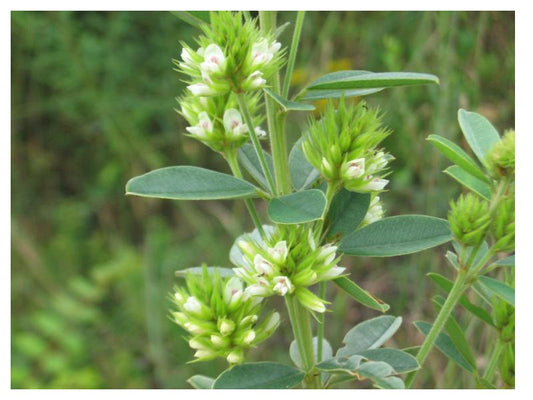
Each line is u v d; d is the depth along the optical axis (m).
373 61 0.42
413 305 0.36
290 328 0.40
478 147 0.17
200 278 0.18
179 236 0.51
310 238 0.16
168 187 0.15
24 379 0.42
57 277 0.50
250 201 0.17
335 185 0.17
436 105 0.35
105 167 0.56
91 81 0.53
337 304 0.37
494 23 0.35
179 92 0.52
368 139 0.16
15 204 0.55
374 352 0.17
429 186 0.35
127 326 0.46
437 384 0.29
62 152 0.56
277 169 0.17
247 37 0.16
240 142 0.18
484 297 0.19
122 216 0.54
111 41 0.53
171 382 0.41
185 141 0.51
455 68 0.34
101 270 0.47
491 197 0.17
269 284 0.16
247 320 0.17
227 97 0.18
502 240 0.16
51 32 0.52
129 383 0.43
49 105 0.55
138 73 0.53
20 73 0.56
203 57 0.16
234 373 0.17
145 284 0.46
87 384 0.42
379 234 0.17
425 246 0.17
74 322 0.45
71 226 0.53
